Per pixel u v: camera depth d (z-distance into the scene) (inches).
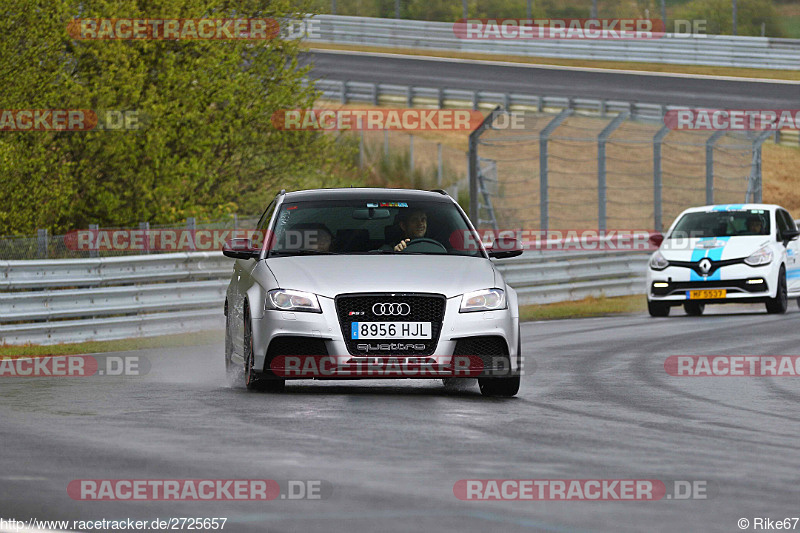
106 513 695.7
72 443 956.6
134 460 870.4
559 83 6688.0
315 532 644.1
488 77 6899.6
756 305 3341.5
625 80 6806.1
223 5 3745.1
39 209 3016.7
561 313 2935.5
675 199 6579.7
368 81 6742.1
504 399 1304.1
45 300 2271.2
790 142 6067.9
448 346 1261.1
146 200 3420.3
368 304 1263.5
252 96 3690.9
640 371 1638.8
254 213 3841.0
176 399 1280.8
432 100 6279.5
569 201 6496.1
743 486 788.6
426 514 689.0
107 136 3250.5
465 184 6338.6
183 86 3430.1
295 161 3885.3
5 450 922.7
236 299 1423.5
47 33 3014.3
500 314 1285.7
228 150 3718.0
